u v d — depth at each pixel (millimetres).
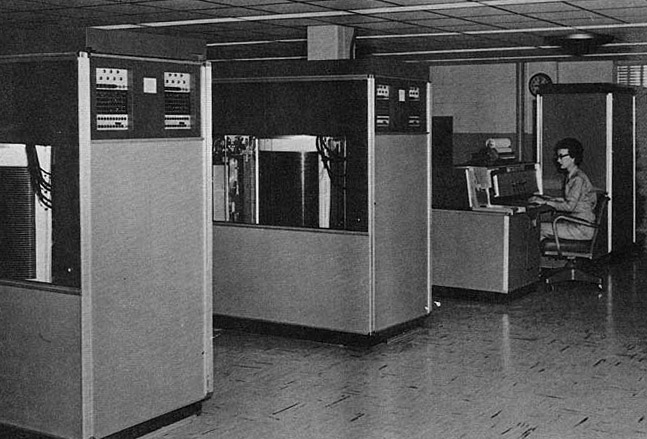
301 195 6895
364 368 6102
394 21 7719
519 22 7812
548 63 12656
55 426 4410
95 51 4160
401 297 7008
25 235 4496
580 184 9172
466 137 13352
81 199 4191
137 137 4453
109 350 4398
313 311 6898
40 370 4426
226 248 7281
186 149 4773
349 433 4754
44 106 4266
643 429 4801
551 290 9133
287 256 6977
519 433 4746
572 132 10844
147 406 4656
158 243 4641
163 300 4703
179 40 4656
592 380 5773
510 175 9250
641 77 12383
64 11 7137
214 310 7391
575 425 4875
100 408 4371
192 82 4785
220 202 7301
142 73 4449
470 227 8578
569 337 7016
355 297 6688
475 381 5758
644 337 6996
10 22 8008
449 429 4812
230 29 8391
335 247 6738
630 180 11609
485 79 13125
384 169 6680
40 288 4379
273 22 7801
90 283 4262
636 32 8680
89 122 4176
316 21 7707
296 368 6113
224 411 5137
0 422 4598
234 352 6582
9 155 4473
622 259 11336
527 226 8797
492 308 8211
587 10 6961
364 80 6457
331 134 6648
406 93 6887
